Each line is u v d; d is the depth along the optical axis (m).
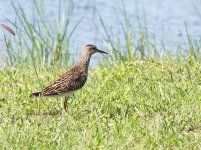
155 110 13.86
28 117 13.81
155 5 30.98
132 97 14.49
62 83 13.84
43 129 12.70
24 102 14.41
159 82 15.10
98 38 25.03
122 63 17.05
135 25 27.23
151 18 28.66
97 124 12.98
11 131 12.48
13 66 18.41
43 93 13.76
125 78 15.69
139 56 19.16
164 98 14.33
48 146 11.93
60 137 12.27
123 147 11.93
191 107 13.84
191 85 15.18
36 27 25.84
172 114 13.57
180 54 18.56
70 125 12.97
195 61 17.69
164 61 17.77
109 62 18.23
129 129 12.66
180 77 15.87
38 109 13.95
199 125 13.09
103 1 31.39
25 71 17.02
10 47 20.20
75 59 20.78
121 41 24.23
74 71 14.23
